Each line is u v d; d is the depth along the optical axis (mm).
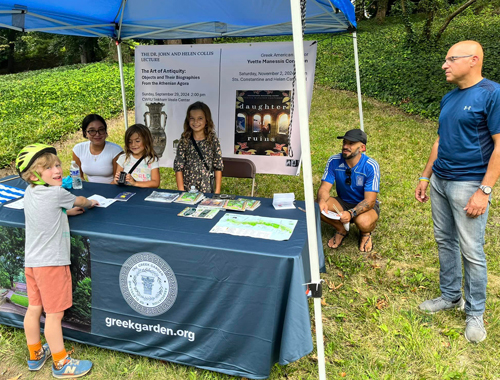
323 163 6707
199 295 2223
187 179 3816
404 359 2482
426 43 15195
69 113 11438
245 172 4707
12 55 32438
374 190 3629
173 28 4707
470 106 2367
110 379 2346
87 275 2410
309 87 4602
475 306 2621
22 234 2453
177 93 5109
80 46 28578
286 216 2643
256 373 2219
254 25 4645
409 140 7555
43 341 2635
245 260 2092
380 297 3154
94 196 2996
